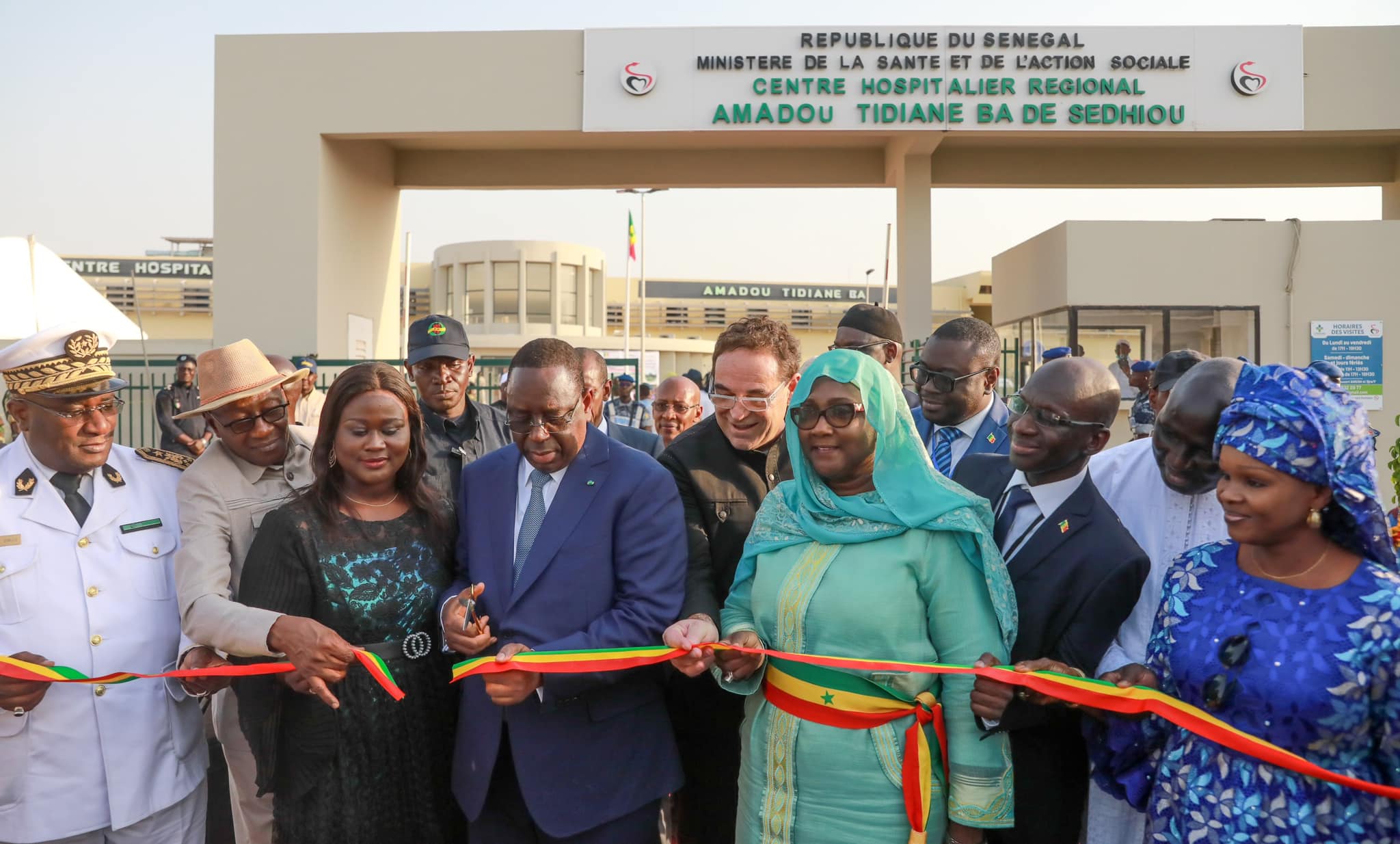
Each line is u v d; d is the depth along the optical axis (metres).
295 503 2.73
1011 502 2.71
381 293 15.43
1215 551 2.20
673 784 2.83
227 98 13.39
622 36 13.38
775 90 13.37
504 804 2.77
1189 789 2.10
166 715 2.88
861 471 2.52
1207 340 13.16
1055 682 2.24
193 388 11.33
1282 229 13.10
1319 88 13.27
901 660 2.40
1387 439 12.88
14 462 2.79
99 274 33.47
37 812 2.66
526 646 2.62
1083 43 13.27
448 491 4.25
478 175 15.45
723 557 3.20
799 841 2.45
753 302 43.62
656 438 5.06
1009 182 15.05
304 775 2.62
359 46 13.39
